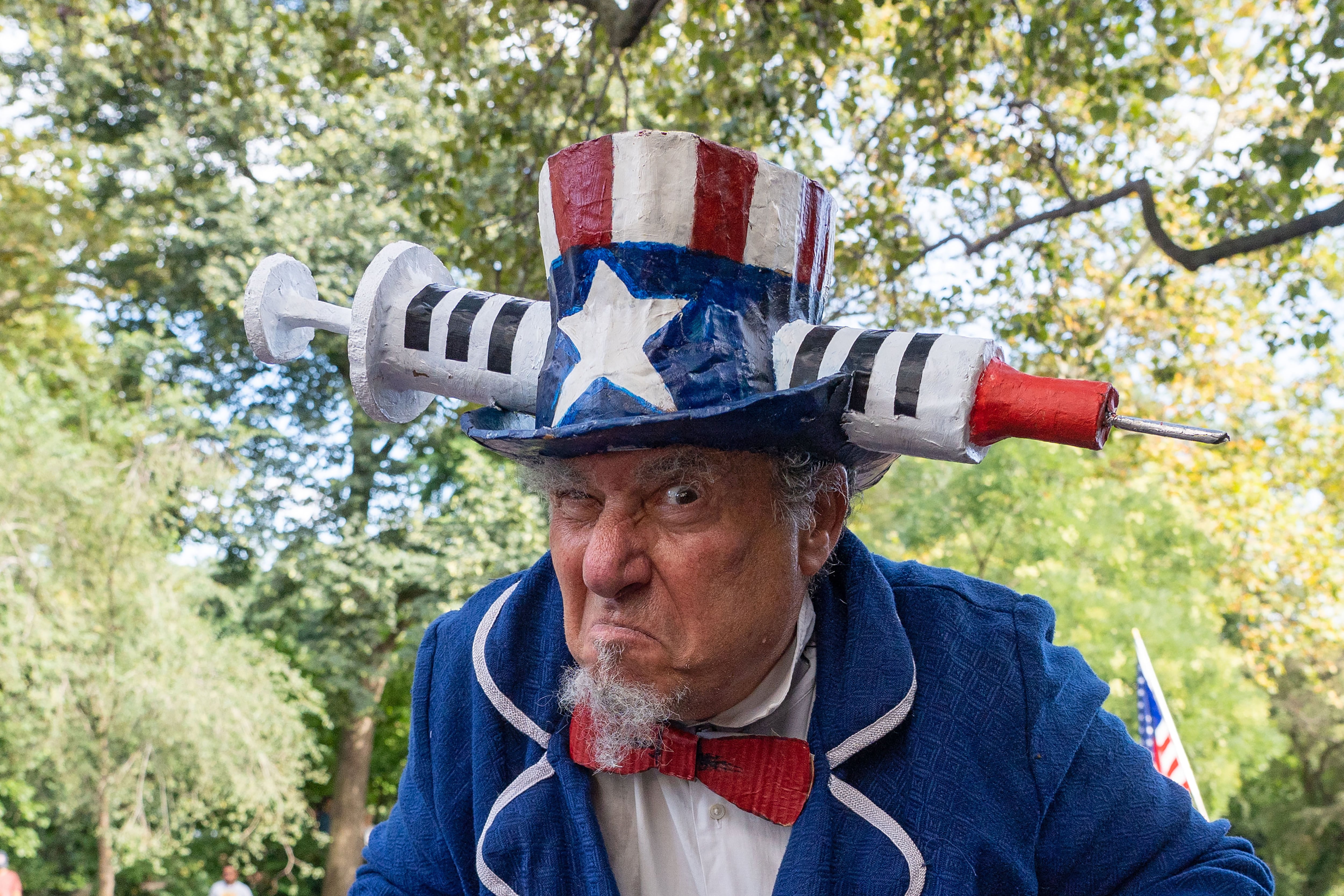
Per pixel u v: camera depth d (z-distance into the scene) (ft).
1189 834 4.48
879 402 3.82
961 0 18.25
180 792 38.60
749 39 18.51
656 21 19.80
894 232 20.26
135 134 46.55
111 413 40.63
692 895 4.65
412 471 43.78
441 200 19.95
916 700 4.50
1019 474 32.35
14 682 34.22
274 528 43.21
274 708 39.88
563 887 4.50
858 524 35.50
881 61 21.97
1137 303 23.04
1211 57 21.79
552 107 22.22
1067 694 4.67
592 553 3.94
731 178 3.99
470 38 20.63
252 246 41.96
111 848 37.37
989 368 3.81
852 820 4.34
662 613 3.98
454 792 5.01
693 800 4.63
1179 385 32.07
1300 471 35.70
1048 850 4.44
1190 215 23.53
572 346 3.96
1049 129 19.31
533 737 4.72
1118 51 17.90
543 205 4.27
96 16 34.37
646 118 25.44
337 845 48.49
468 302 4.37
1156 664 30.40
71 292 50.55
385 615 44.04
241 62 35.35
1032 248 21.17
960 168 19.52
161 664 37.06
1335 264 23.76
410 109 41.22
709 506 3.95
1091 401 3.65
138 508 37.32
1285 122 15.96
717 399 3.86
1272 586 36.04
